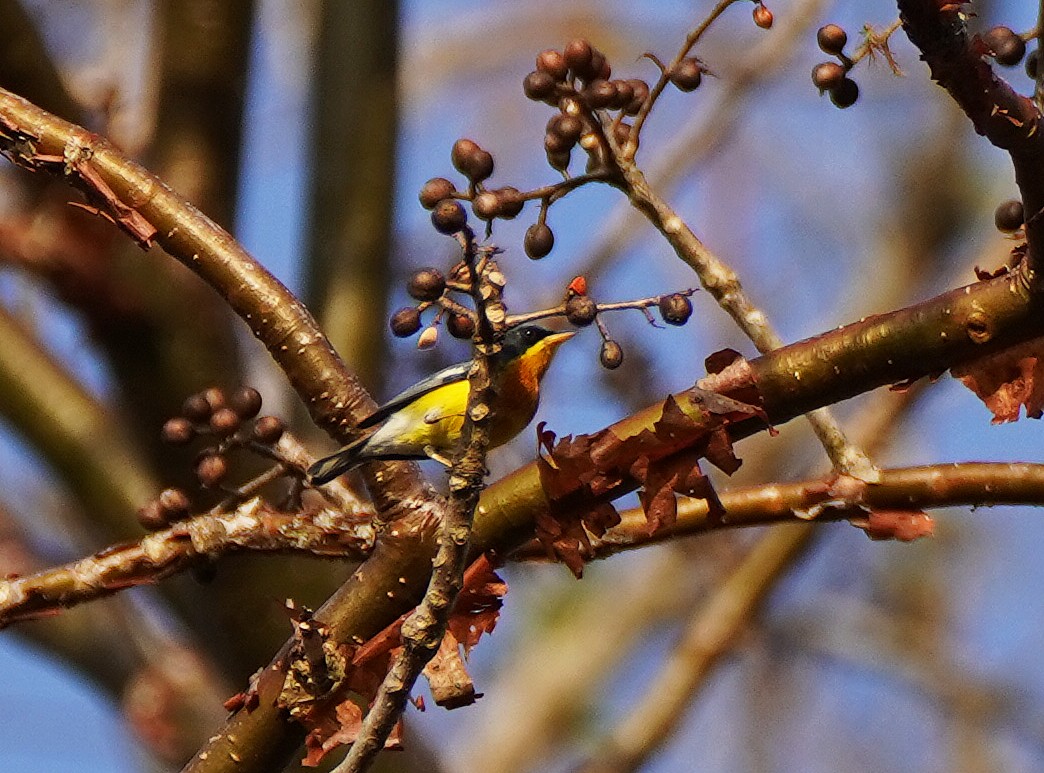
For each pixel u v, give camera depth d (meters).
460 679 6.56
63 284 9.84
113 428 11.52
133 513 11.34
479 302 5.22
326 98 12.73
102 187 7.09
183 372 10.10
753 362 6.35
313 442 11.95
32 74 10.06
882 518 6.96
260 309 7.05
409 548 6.68
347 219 12.27
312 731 6.68
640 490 6.45
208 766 6.76
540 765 20.20
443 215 5.12
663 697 13.88
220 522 6.95
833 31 6.15
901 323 6.22
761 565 13.92
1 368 11.49
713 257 7.33
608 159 7.01
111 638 14.30
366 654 6.66
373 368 11.88
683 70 6.65
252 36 11.87
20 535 15.35
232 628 10.26
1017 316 6.10
